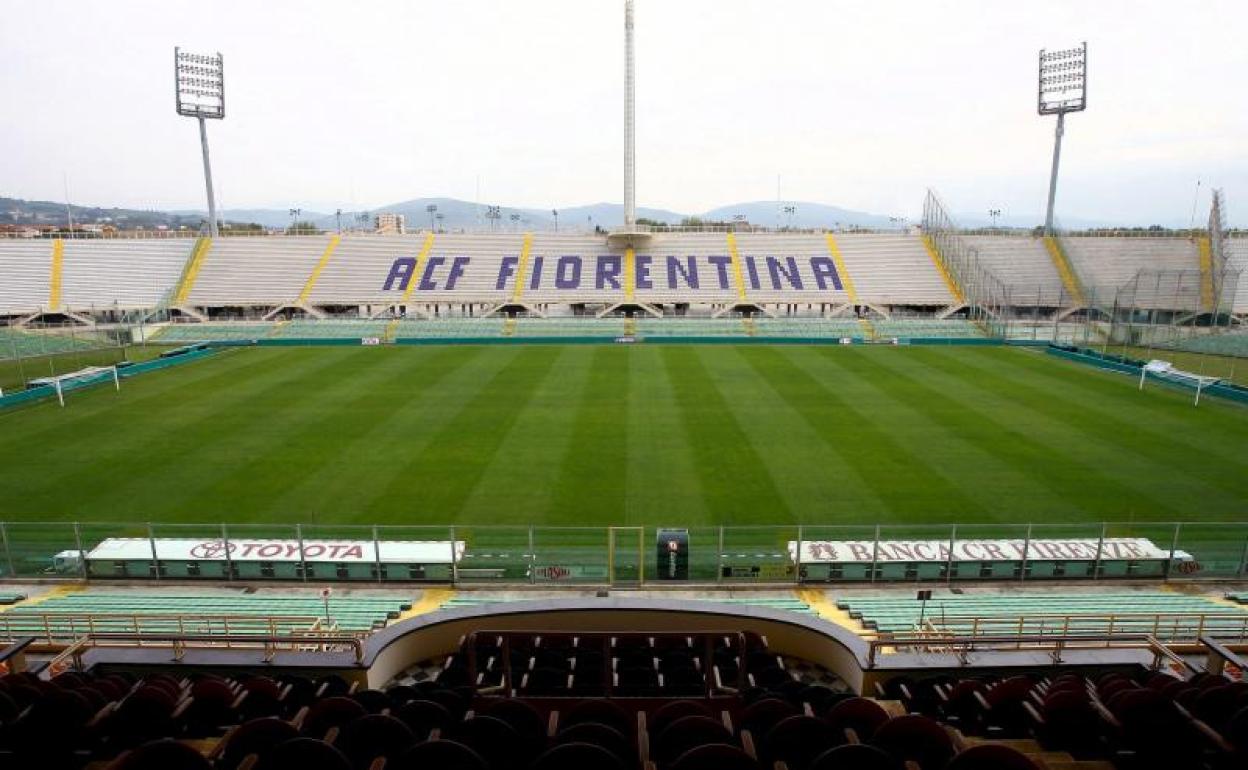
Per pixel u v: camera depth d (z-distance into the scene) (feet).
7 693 23.65
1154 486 79.66
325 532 67.00
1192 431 100.22
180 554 61.31
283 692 26.76
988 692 26.20
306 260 224.53
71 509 74.69
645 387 127.65
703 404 115.14
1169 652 30.73
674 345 175.11
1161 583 60.70
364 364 150.61
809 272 224.53
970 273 213.46
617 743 19.26
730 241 237.86
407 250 230.48
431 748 16.87
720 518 71.87
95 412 111.34
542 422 104.53
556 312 219.20
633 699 27.40
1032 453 90.48
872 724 22.25
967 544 61.26
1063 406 114.01
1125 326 173.27
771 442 94.94
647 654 32.89
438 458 89.04
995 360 154.92
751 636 32.73
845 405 114.52
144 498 77.20
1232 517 71.97
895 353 163.94
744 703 26.53
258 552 61.31
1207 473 83.66
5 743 21.09
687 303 215.51
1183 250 215.92
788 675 31.30
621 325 188.85
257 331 187.42
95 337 174.09
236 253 223.92
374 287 216.95
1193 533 65.16
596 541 64.28
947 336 180.96
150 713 23.02
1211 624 48.73
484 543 63.57
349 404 115.75
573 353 163.22
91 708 23.13
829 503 75.31
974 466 85.81
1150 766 21.30
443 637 34.35
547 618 33.94
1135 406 114.11
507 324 189.67
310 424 103.91
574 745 16.62
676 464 86.84
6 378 138.92
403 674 33.37
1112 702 22.80
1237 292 200.34
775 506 74.64
